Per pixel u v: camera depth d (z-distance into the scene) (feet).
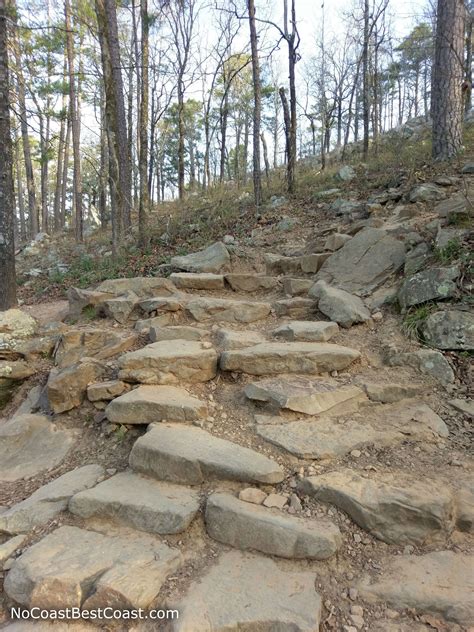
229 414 12.47
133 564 8.07
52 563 8.21
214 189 47.21
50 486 10.71
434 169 28.99
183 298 20.06
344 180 35.53
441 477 9.85
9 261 22.62
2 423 15.19
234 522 8.72
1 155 22.21
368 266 19.60
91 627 7.42
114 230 31.96
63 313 22.45
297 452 10.46
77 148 53.42
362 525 8.82
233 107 74.23
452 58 30.25
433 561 8.16
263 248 26.71
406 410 12.10
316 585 7.82
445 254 16.85
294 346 14.46
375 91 56.44
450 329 14.01
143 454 10.46
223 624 6.97
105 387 13.61
